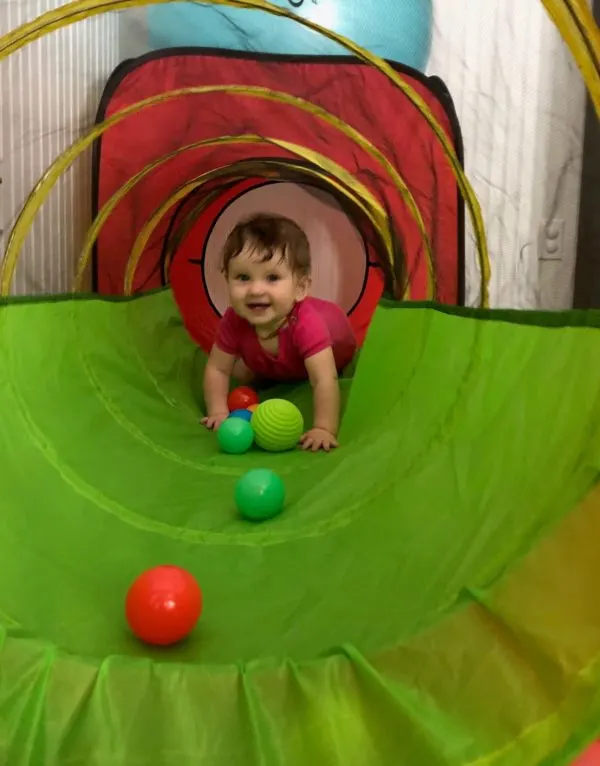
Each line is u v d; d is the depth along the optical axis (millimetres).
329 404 1492
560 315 882
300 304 1612
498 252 2146
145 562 901
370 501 979
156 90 1791
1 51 983
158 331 1748
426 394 1136
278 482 1037
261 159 1749
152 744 508
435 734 504
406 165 1850
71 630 730
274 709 525
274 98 1472
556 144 2104
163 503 1061
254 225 1594
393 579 769
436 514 854
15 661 543
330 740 513
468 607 572
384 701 524
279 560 899
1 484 901
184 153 1845
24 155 1583
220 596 827
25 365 1163
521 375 909
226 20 1842
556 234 2143
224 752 505
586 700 510
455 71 2057
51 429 1104
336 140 1858
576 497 587
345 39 1218
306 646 688
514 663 535
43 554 846
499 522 710
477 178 2109
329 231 2068
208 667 546
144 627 701
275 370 1707
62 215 1769
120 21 1943
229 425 1353
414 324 1304
